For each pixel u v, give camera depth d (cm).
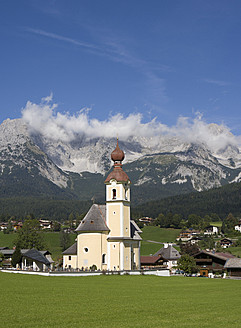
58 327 4809
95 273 11188
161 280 10581
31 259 14488
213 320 5269
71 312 5662
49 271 11069
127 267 12406
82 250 12250
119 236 12338
